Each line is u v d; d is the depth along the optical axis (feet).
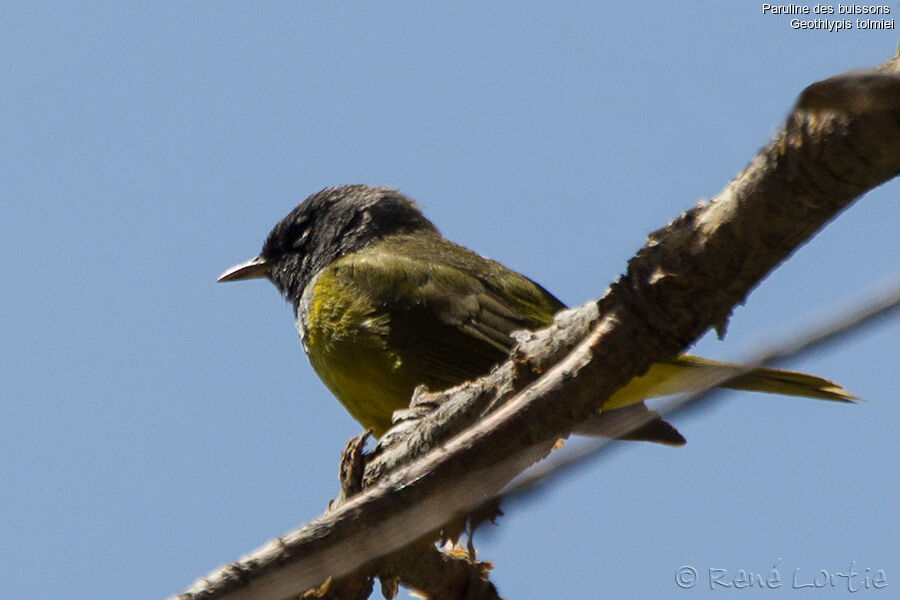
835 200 14.16
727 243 15.60
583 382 16.89
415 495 15.65
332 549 15.49
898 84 9.73
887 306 7.61
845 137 13.32
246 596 15.55
